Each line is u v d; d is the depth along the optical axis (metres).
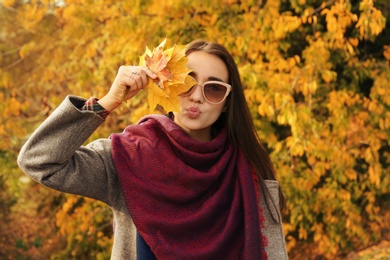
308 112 5.26
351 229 6.44
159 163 2.12
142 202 2.08
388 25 6.52
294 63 5.47
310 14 5.59
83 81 5.48
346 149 6.03
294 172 5.87
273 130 5.71
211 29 5.39
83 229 5.77
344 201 6.07
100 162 2.10
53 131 1.96
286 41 5.96
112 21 5.24
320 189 6.00
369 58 6.57
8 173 6.16
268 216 2.30
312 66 5.41
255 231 2.17
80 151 2.07
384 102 6.04
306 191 5.90
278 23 5.26
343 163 5.77
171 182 2.11
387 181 6.39
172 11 5.38
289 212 6.19
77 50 5.66
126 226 2.14
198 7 5.36
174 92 1.98
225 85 2.18
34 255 6.75
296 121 5.23
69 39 5.79
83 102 2.01
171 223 2.07
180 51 1.98
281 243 2.29
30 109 6.41
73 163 2.03
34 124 6.30
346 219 6.23
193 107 2.15
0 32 6.54
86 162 2.06
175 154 2.16
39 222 6.84
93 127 1.98
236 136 2.32
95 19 5.40
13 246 6.77
